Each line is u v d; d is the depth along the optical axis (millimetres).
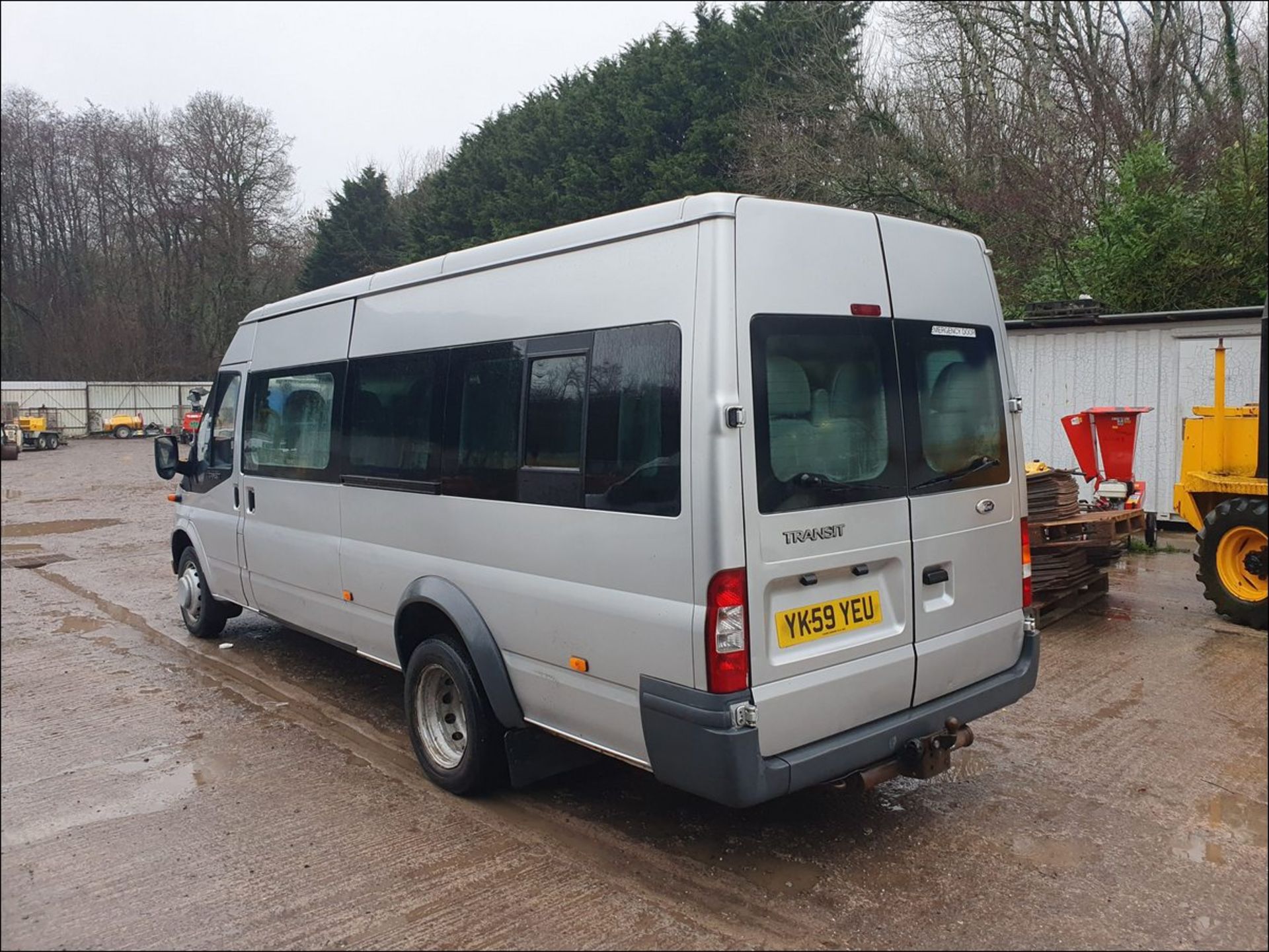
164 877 3615
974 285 4102
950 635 3789
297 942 3158
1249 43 18109
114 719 5469
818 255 3430
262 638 7379
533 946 3117
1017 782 4344
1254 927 3148
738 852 3770
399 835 3953
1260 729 4887
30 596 9039
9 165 41625
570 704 3654
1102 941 3090
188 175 42938
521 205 28359
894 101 19609
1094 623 6984
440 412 4344
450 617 4156
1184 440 7617
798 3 23031
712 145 23062
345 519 5105
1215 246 12094
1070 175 16875
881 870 3592
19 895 3488
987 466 4004
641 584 3291
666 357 3230
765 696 3105
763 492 3129
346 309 5230
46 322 42969
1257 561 6715
